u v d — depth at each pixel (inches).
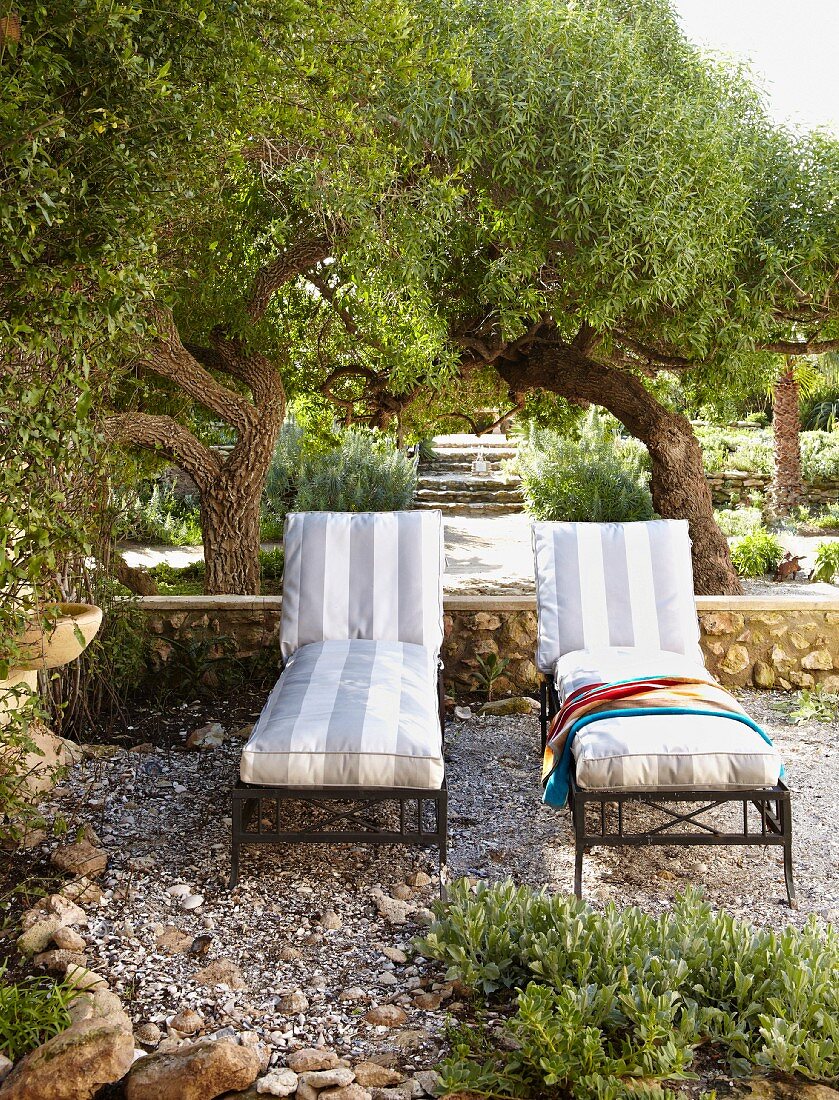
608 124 210.5
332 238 197.3
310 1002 107.0
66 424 120.7
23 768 144.5
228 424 284.4
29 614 147.3
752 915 129.0
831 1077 94.1
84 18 102.7
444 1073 91.6
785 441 687.7
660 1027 94.2
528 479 609.6
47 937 115.7
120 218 114.2
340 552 181.8
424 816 160.2
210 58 121.5
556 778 141.3
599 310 229.1
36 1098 88.4
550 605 177.0
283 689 150.7
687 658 164.2
